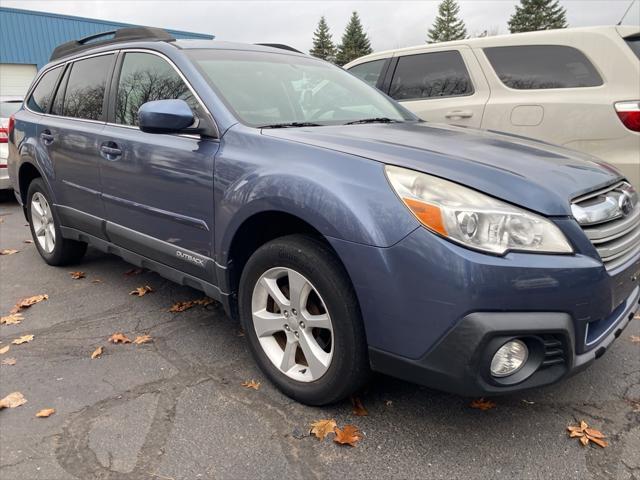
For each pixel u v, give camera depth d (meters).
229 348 3.04
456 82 5.26
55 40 23.06
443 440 2.21
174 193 2.85
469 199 1.90
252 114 2.76
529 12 62.22
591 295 1.96
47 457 2.12
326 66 3.73
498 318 1.83
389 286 1.96
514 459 2.09
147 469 2.05
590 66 4.43
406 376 2.05
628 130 4.11
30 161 4.36
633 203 2.44
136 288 4.05
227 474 2.02
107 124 3.50
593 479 1.98
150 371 2.79
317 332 2.40
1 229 6.23
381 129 2.75
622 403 2.46
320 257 2.19
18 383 2.68
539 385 1.98
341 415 2.37
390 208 1.97
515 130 4.79
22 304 3.69
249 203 2.38
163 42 3.24
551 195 1.99
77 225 3.97
